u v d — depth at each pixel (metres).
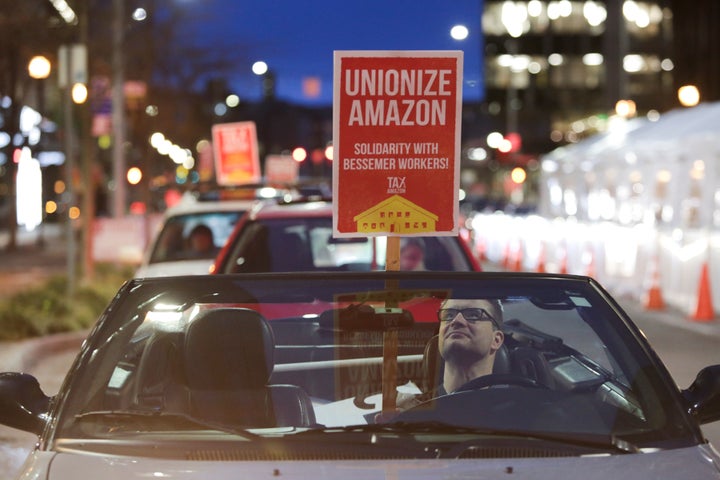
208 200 31.67
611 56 171.50
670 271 40.66
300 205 20.55
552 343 10.10
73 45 42.12
